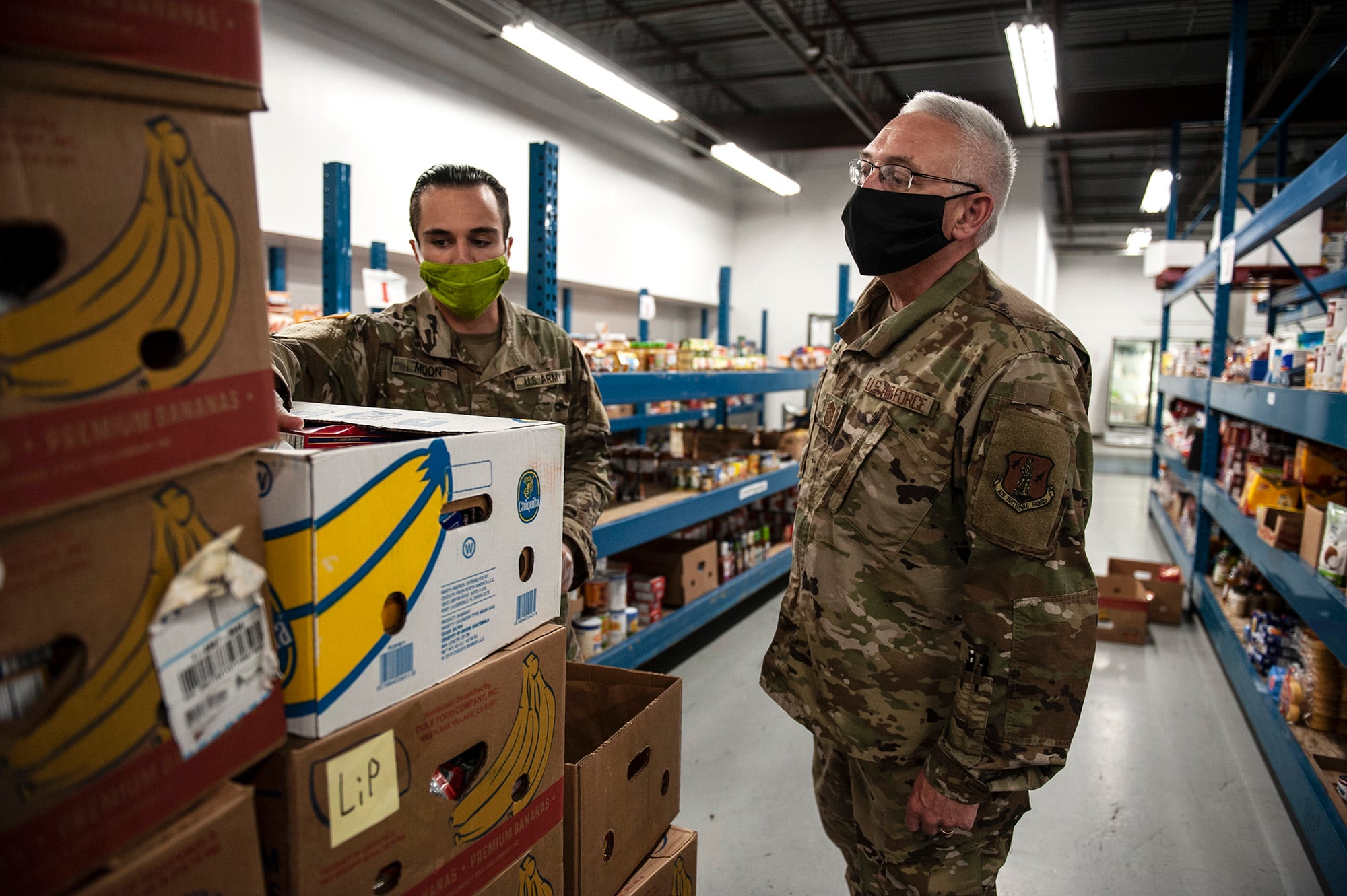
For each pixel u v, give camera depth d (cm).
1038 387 112
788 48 700
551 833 93
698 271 1033
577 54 468
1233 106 429
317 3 491
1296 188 248
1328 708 242
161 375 54
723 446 497
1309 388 256
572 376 188
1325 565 216
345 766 65
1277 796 258
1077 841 232
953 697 125
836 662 131
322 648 63
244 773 64
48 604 47
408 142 572
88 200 49
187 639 55
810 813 244
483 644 82
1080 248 1706
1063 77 816
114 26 49
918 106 134
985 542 112
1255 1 626
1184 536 532
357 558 65
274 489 62
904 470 123
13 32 44
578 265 784
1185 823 241
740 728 301
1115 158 1080
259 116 461
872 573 127
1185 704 331
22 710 47
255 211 62
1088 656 110
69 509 48
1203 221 1495
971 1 659
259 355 62
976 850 130
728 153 745
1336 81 743
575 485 178
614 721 136
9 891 45
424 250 166
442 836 76
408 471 71
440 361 170
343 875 66
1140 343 1712
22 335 46
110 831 50
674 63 813
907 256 131
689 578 367
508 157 680
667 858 119
